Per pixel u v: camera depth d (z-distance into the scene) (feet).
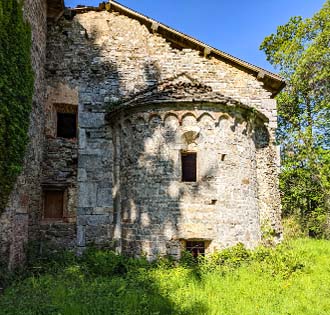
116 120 38.06
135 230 34.45
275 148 41.98
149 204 33.96
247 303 22.35
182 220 33.14
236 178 34.99
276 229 40.83
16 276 28.14
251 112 36.24
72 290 24.00
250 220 35.83
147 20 41.32
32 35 33.88
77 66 40.83
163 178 33.81
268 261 31.42
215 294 23.98
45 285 26.03
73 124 42.60
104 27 41.96
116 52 41.42
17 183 29.66
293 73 72.59
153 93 37.29
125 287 24.97
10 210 28.07
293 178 72.18
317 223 68.59
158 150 34.27
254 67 41.29
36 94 35.58
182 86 37.01
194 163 35.40
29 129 32.68
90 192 38.37
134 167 35.24
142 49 41.68
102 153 39.14
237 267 31.07
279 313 20.84
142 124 35.19
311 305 22.29
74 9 41.60
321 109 69.10
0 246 25.85
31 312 19.86
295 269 30.83
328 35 66.95
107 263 32.42
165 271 29.73
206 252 33.50
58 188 39.68
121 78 40.88
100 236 37.73
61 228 38.37
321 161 68.49
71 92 40.29
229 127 35.09
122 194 36.63
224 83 41.65
